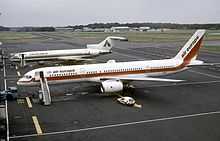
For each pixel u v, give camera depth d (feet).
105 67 186.19
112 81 172.14
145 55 402.31
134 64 193.47
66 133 116.98
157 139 110.11
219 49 475.72
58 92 187.93
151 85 208.23
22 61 306.55
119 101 162.61
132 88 196.85
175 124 126.62
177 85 208.33
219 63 314.96
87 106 155.74
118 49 502.38
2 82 223.51
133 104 157.17
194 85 208.23
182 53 205.05
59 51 323.37
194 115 139.13
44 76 172.86
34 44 633.61
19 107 154.61
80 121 131.34
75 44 621.31
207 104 158.30
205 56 382.42
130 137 112.27
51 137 112.98
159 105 156.76
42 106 156.56
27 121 131.85
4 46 579.48
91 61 347.77
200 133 115.96
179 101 165.07
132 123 128.16
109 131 118.83
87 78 181.68
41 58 313.32
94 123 128.57
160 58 365.40
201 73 257.34
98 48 354.13
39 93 173.17
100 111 146.41
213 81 222.28
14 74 260.42
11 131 119.34
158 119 133.28
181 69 205.87
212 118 134.51
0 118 133.08
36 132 118.32
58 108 152.56
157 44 609.42
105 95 179.01
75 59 320.50
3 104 160.45
